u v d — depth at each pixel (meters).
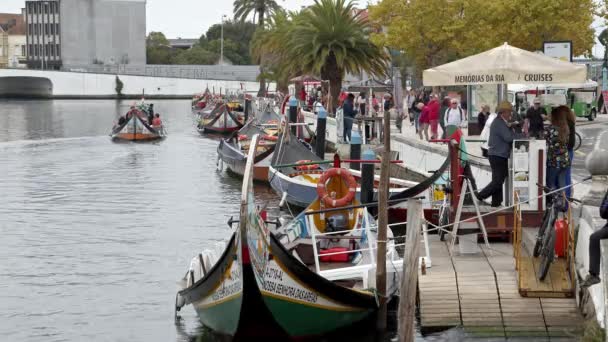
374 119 40.53
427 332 15.27
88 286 20.33
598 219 14.65
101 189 36.38
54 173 42.12
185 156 50.34
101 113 99.81
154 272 21.62
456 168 18.58
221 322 16.17
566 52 37.72
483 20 51.44
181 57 173.12
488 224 18.16
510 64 19.25
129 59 166.75
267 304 15.05
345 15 57.56
